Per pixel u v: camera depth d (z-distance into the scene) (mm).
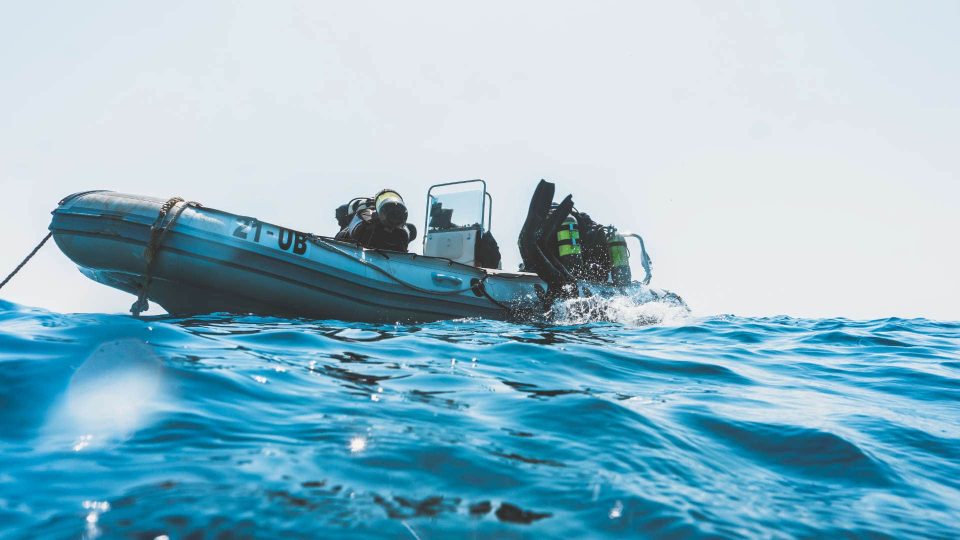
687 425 2295
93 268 6312
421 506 1353
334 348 3580
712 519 1438
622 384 3066
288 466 1510
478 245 9000
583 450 1821
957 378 4008
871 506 1650
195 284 6258
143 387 2080
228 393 2127
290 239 6512
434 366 3115
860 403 3064
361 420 1942
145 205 6176
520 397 2449
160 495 1294
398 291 7055
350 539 1180
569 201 8570
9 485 1302
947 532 1516
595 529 1317
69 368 2211
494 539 1228
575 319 8000
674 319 8500
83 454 1493
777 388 3363
